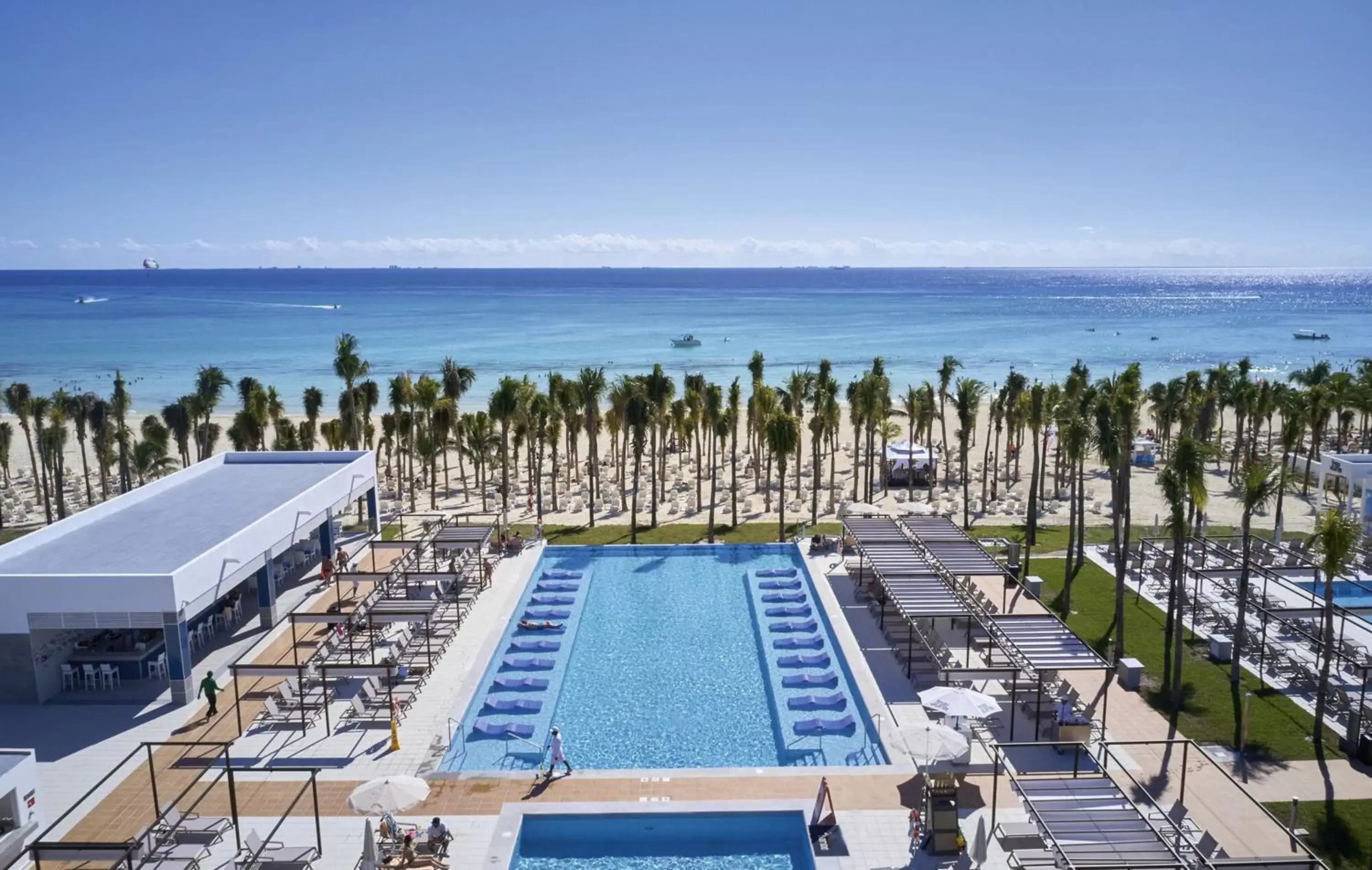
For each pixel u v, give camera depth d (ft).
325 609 131.95
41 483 236.84
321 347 547.08
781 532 169.17
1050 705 97.30
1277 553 148.66
